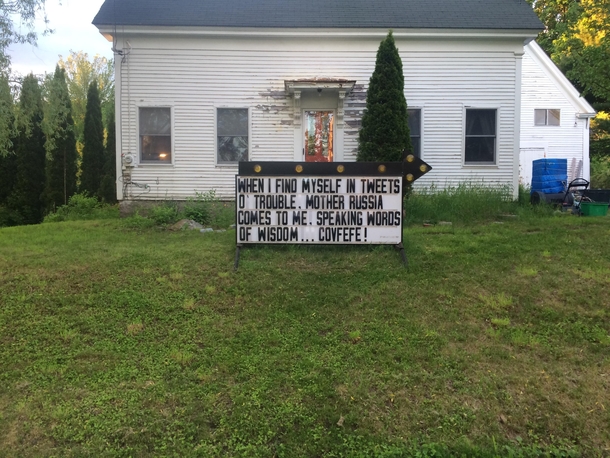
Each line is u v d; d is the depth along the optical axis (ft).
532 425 13.06
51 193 65.36
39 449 11.90
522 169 68.44
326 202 23.93
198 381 14.51
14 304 18.86
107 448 11.96
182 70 40.65
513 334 16.87
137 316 18.17
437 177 42.22
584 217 35.47
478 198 37.27
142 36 40.16
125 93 40.57
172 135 41.04
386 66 36.76
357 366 15.21
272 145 41.50
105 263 23.27
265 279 21.26
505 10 42.98
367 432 12.64
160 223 33.99
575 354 15.90
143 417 12.95
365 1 44.39
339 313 18.44
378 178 23.91
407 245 25.58
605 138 92.07
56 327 17.30
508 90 41.78
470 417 13.20
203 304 19.19
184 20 39.91
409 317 18.07
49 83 49.21
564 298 19.31
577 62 46.70
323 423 12.96
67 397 13.71
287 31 40.09
